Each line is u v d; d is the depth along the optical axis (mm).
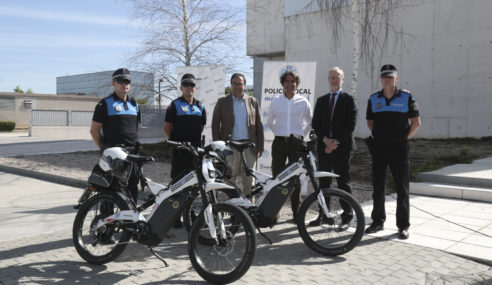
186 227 4699
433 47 14508
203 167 3477
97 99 40281
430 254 3922
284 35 18797
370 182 7824
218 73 8922
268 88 6805
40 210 5996
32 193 7398
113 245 3818
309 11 17516
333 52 16984
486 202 6137
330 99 4855
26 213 5797
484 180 6523
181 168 4883
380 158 4594
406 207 4457
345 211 4594
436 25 14391
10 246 4254
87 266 3670
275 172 5223
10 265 3678
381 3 13859
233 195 3730
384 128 4520
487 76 13445
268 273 3473
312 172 4117
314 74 6582
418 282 3279
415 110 4426
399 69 15312
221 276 3230
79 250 3777
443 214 5422
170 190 3629
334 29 15727
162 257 3928
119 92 4375
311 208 5711
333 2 14062
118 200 3734
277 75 6738
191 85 4867
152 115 25016
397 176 4504
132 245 4309
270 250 4094
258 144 5480
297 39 18062
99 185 3770
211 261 3727
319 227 4836
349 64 16562
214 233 3312
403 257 3848
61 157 12570
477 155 9656
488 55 13391
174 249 4172
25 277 3391
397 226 4523
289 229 4871
